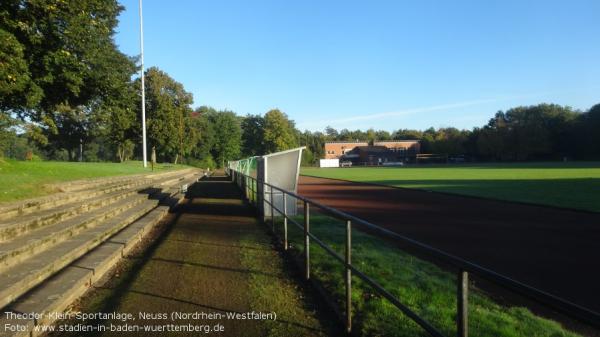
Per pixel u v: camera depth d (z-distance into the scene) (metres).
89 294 5.26
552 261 7.86
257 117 112.56
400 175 46.56
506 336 4.41
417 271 6.92
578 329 4.94
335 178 43.91
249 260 7.11
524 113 110.81
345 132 174.88
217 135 98.12
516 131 103.94
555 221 12.83
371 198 20.88
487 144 107.62
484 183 29.89
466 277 2.57
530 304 5.76
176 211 14.04
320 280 5.96
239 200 18.16
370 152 133.62
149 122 55.03
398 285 5.98
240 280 5.92
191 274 6.19
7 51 12.86
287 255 7.51
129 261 6.96
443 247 9.16
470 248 9.04
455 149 119.31
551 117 102.31
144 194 15.12
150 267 6.57
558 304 1.80
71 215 8.46
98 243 7.46
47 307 4.20
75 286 5.03
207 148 92.62
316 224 11.45
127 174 23.33
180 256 7.36
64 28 17.11
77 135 55.84
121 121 36.88
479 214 14.52
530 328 4.71
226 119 99.25
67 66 18.41
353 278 6.16
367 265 6.98
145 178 23.75
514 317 5.07
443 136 135.50
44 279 5.21
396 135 167.12
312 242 8.78
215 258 7.23
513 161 105.81
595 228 11.55
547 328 4.73
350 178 43.16
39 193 9.81
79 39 18.11
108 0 20.06
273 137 107.06
